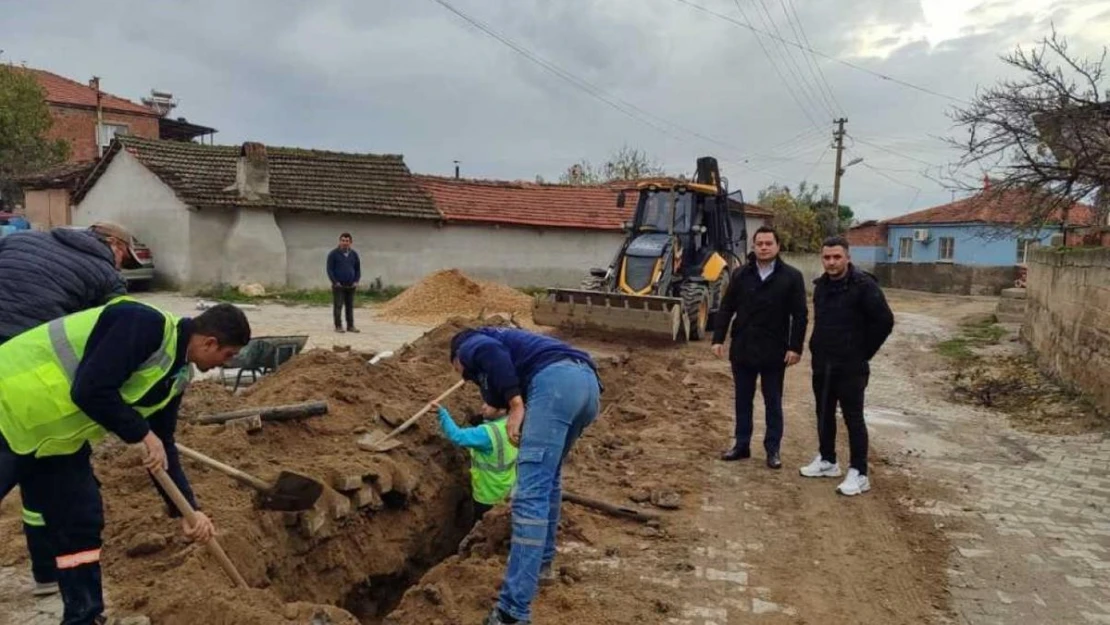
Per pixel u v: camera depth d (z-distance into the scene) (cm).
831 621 458
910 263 4244
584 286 1675
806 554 549
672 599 474
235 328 366
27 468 360
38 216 2825
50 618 405
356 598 538
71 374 348
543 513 415
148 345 351
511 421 431
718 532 580
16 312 423
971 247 4172
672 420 891
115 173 2416
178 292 2205
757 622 452
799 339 713
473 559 496
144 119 4309
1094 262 1050
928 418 988
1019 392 1148
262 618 374
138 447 359
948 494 682
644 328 1424
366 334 1556
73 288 441
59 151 3416
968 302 3084
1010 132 1327
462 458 670
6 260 437
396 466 580
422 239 2572
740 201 2075
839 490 668
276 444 577
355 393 667
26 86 3234
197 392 697
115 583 421
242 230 2203
